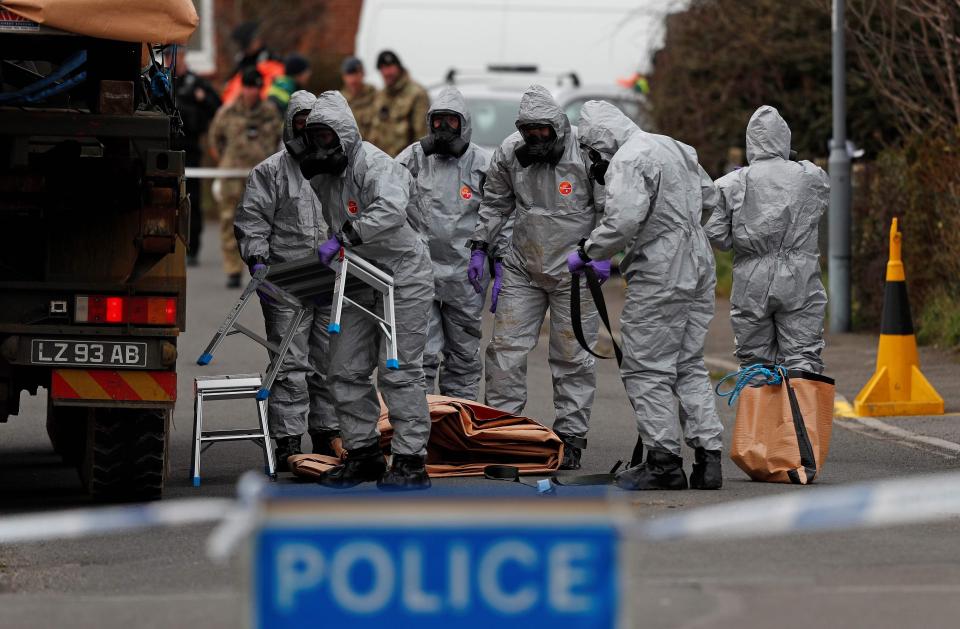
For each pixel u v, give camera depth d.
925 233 34.94
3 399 18.42
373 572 8.71
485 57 51.16
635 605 13.55
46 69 20.52
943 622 13.02
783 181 22.02
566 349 22.06
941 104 36.12
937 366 31.09
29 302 17.94
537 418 26.30
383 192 18.66
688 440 20.03
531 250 21.98
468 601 8.73
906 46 36.75
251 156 45.50
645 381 19.78
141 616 13.44
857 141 42.56
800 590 14.14
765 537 16.52
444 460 21.58
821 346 22.41
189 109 49.78
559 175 21.62
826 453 20.72
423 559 8.73
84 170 18.14
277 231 22.08
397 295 19.25
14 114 17.27
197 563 15.91
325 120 18.56
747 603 13.64
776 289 22.06
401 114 41.22
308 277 19.47
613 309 42.09
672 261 19.66
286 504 8.67
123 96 17.64
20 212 18.16
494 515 8.76
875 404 26.27
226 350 34.47
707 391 20.11
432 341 23.58
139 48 18.80
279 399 21.86
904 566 15.18
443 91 23.48
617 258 49.16
